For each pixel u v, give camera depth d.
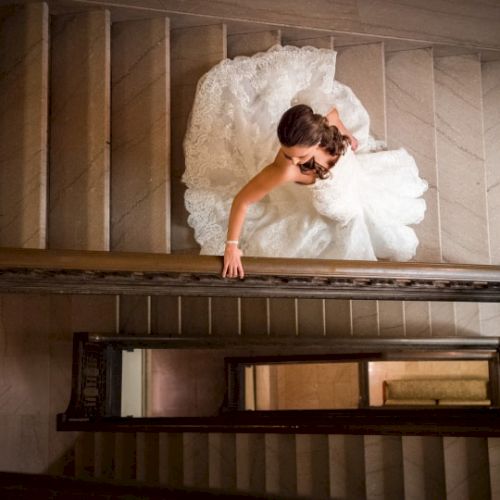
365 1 3.98
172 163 3.93
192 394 5.66
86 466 4.06
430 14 4.08
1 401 4.28
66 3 3.77
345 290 2.80
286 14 3.96
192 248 3.84
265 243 3.54
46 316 4.35
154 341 4.23
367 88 4.16
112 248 3.75
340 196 3.23
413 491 2.88
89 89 3.79
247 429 3.30
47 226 3.70
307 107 2.83
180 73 3.99
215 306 4.46
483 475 2.74
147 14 3.88
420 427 2.81
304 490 3.17
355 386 6.95
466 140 4.29
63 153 3.74
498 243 4.28
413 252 3.84
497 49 4.29
